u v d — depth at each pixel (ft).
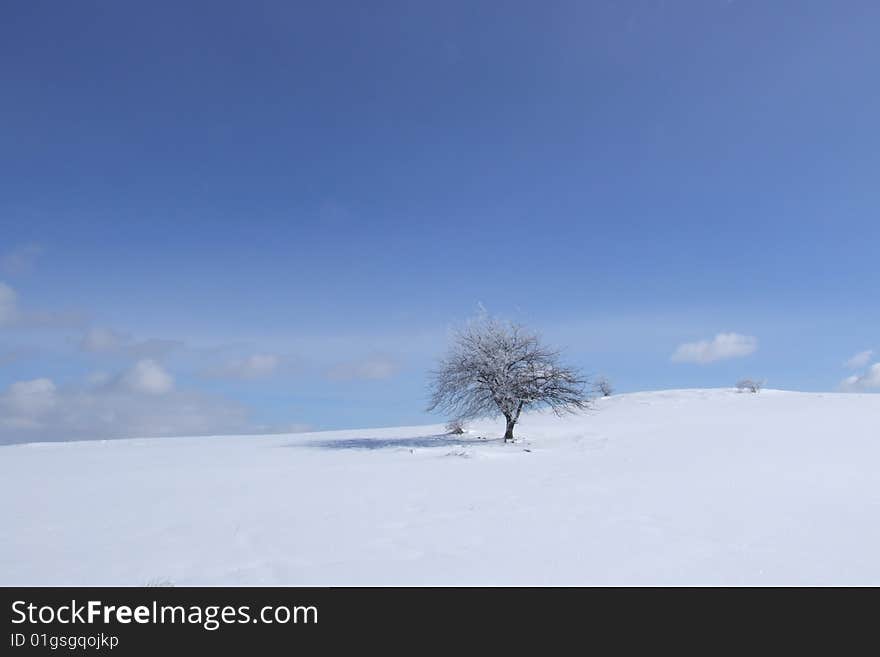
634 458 66.18
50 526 37.93
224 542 32.60
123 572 27.22
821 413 117.60
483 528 34.12
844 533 31.35
